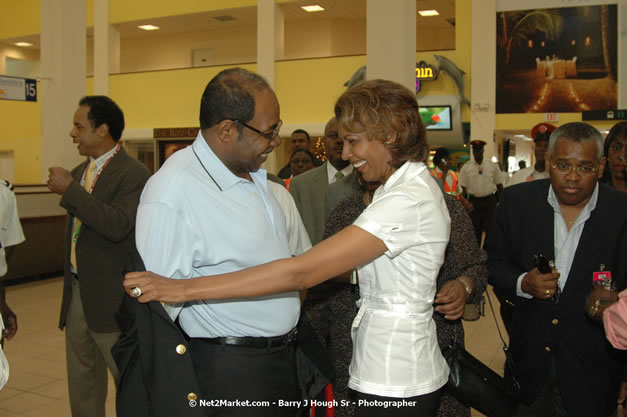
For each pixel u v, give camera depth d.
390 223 1.54
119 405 1.69
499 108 13.88
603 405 2.12
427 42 19.06
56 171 2.69
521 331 2.29
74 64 8.04
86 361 3.05
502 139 14.55
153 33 17.59
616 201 2.15
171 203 1.63
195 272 1.72
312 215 3.61
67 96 7.96
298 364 1.96
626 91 13.19
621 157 2.70
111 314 2.83
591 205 2.16
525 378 2.24
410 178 1.64
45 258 7.92
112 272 2.83
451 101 13.90
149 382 1.61
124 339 1.69
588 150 2.05
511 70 13.75
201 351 1.74
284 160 14.38
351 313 2.16
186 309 1.75
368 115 1.61
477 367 1.92
